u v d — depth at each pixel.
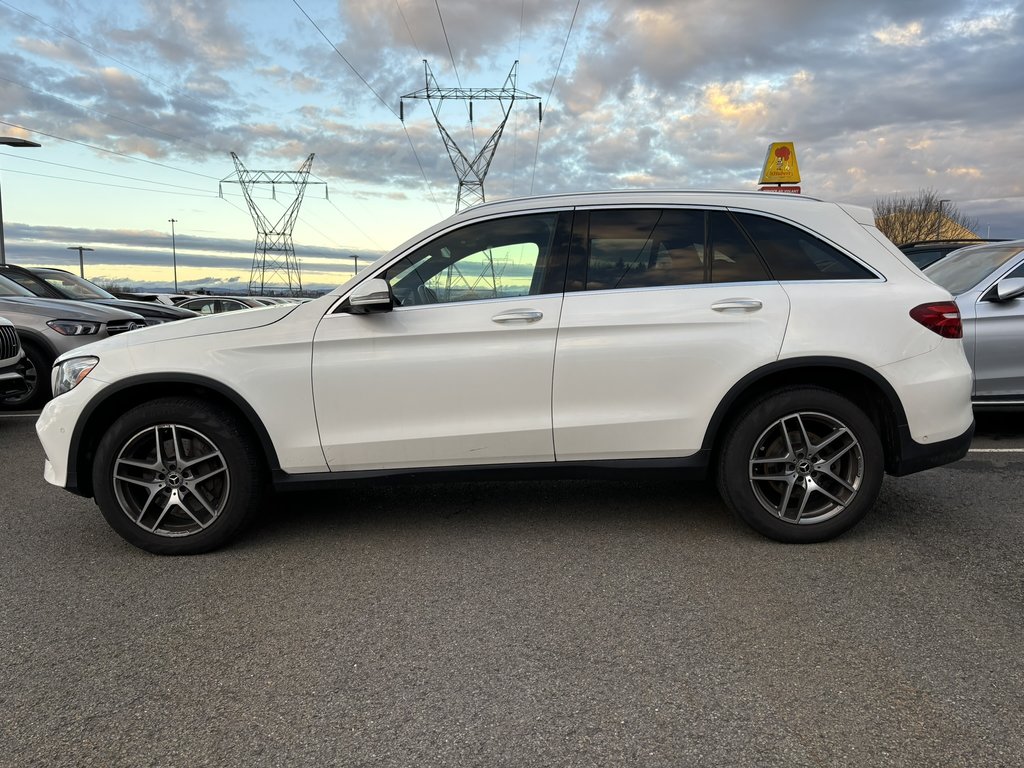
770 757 2.08
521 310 3.54
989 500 4.38
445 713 2.32
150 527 3.64
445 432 3.58
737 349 3.52
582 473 3.67
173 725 2.28
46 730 2.26
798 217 3.69
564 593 3.16
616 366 3.54
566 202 3.72
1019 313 5.65
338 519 4.18
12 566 3.56
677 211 3.69
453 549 3.69
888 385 3.51
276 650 2.72
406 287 3.64
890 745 2.12
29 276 10.33
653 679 2.48
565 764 2.07
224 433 3.55
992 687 2.40
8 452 5.97
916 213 46.03
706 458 3.62
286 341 3.55
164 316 10.74
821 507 3.69
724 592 3.14
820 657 2.61
